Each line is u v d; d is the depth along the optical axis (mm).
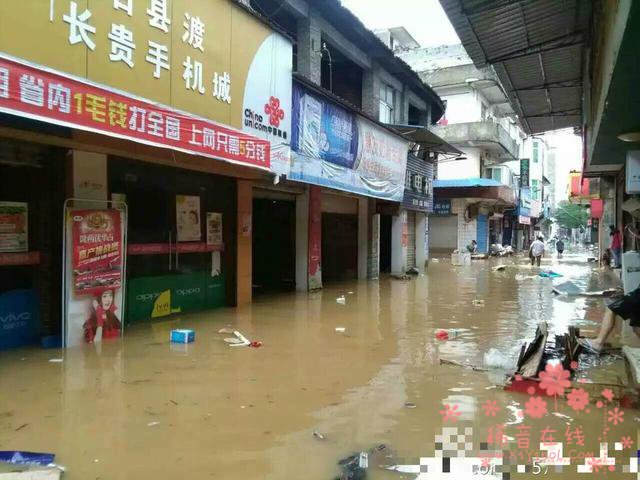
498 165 35562
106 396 4668
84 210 6496
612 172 17062
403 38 32219
